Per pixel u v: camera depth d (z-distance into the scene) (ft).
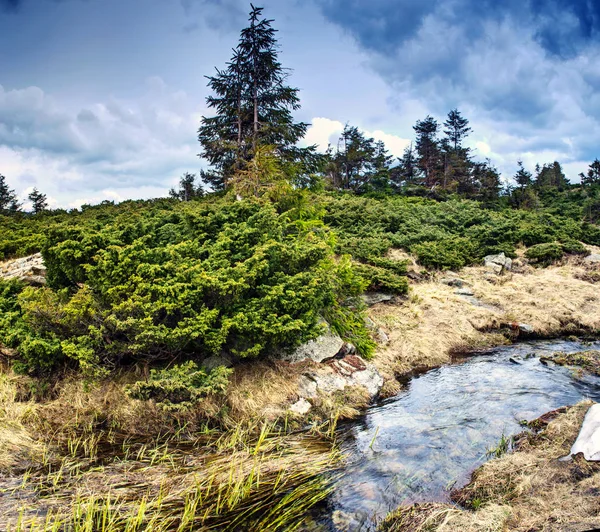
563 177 206.18
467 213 73.51
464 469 17.04
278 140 62.44
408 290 44.70
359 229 60.95
